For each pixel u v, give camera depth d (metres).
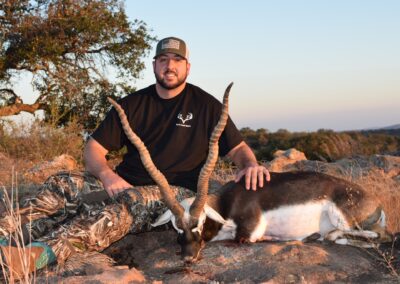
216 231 2.21
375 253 2.19
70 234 1.96
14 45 7.67
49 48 7.30
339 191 2.29
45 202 2.25
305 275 1.88
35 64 7.57
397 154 5.95
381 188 3.09
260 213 2.24
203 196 2.05
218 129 1.98
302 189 2.27
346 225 2.25
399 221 2.65
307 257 2.03
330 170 3.85
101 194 2.35
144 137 2.42
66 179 2.31
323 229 2.30
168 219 2.12
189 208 2.08
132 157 2.42
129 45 8.09
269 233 2.29
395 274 1.92
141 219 2.17
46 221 2.24
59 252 1.91
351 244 2.26
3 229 2.06
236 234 2.24
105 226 2.03
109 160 6.25
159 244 2.35
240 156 2.47
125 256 2.22
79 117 8.01
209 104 2.45
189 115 2.42
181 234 2.05
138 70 8.24
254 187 2.26
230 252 2.12
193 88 2.51
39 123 6.11
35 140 5.62
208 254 2.11
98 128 2.47
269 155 7.41
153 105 2.44
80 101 8.07
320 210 2.27
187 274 1.95
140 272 1.93
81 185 2.32
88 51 8.07
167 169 2.37
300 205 2.25
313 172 2.39
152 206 2.20
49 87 7.97
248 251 2.12
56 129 6.07
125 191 2.18
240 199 2.25
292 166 4.20
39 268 1.87
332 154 6.17
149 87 2.51
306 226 2.27
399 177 3.75
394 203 2.86
